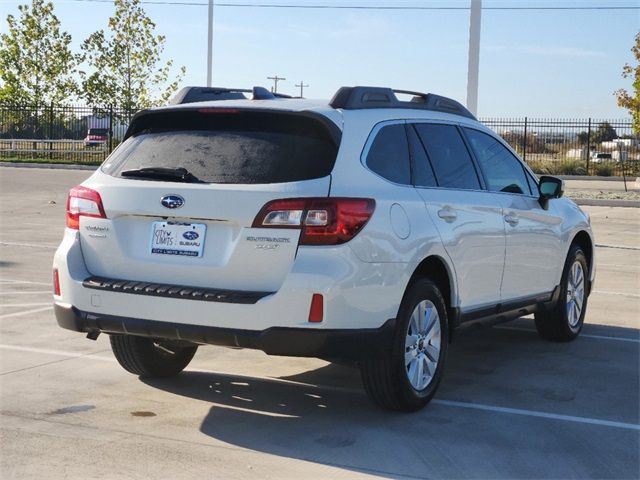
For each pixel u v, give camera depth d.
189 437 5.34
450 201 6.23
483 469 4.93
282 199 5.21
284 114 5.48
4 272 11.34
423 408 6.04
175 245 5.45
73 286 5.68
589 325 9.07
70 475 4.68
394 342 5.61
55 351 7.39
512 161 7.49
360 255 5.28
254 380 6.70
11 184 27.17
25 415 5.70
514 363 7.43
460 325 6.40
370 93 5.96
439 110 6.73
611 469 4.97
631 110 38.91
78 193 5.82
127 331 5.54
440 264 6.12
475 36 16.91
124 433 5.39
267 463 4.93
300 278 5.13
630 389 6.65
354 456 5.08
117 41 45.03
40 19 45.84
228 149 5.53
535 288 7.53
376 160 5.71
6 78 45.81
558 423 5.78
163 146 5.73
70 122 42.41
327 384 6.63
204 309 5.27
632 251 15.38
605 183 34.59
